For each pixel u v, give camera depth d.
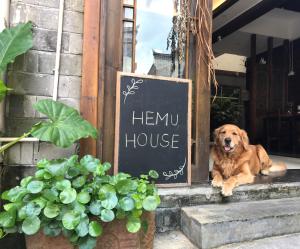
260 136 7.56
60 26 2.25
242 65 9.46
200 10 2.68
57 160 1.79
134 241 1.79
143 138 2.46
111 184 1.69
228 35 7.16
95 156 2.31
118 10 2.45
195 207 2.51
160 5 2.65
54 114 1.86
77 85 2.33
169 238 2.32
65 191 1.56
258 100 7.68
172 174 2.53
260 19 6.88
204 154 2.73
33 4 2.22
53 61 2.26
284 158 5.59
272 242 2.26
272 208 2.53
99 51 2.33
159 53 2.66
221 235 2.18
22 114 2.20
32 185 1.56
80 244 1.57
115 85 2.44
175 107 2.57
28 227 1.47
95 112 2.31
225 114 6.95
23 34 1.96
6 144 1.96
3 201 2.12
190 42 2.73
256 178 3.15
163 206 2.44
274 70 7.64
